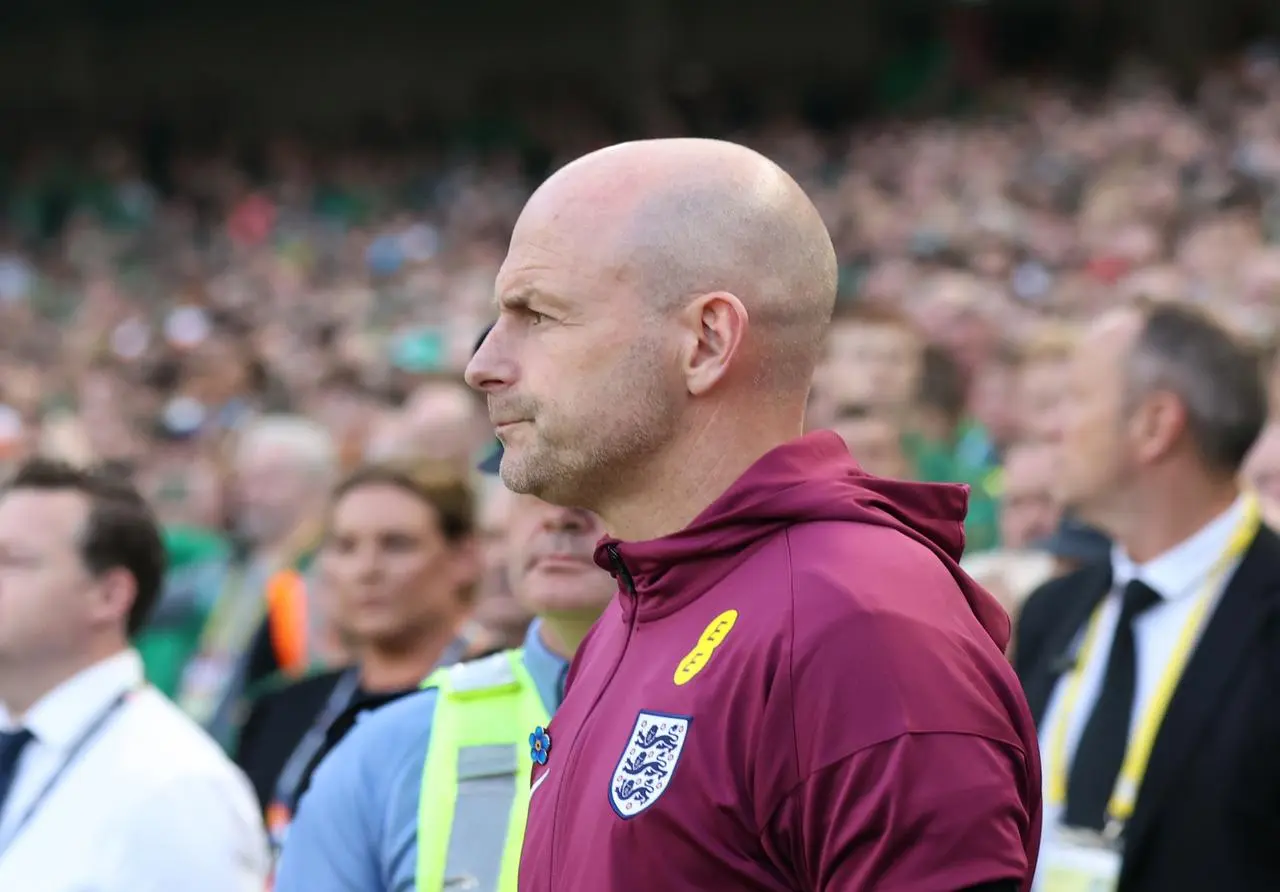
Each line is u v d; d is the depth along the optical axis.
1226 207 30.20
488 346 4.93
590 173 4.86
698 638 4.54
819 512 4.57
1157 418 7.87
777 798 4.23
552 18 69.56
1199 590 7.77
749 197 4.79
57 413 29.09
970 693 4.23
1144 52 60.09
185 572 15.91
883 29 66.62
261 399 24.81
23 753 8.23
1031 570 10.92
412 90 70.75
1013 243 31.09
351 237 53.00
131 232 58.72
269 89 71.44
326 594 11.91
